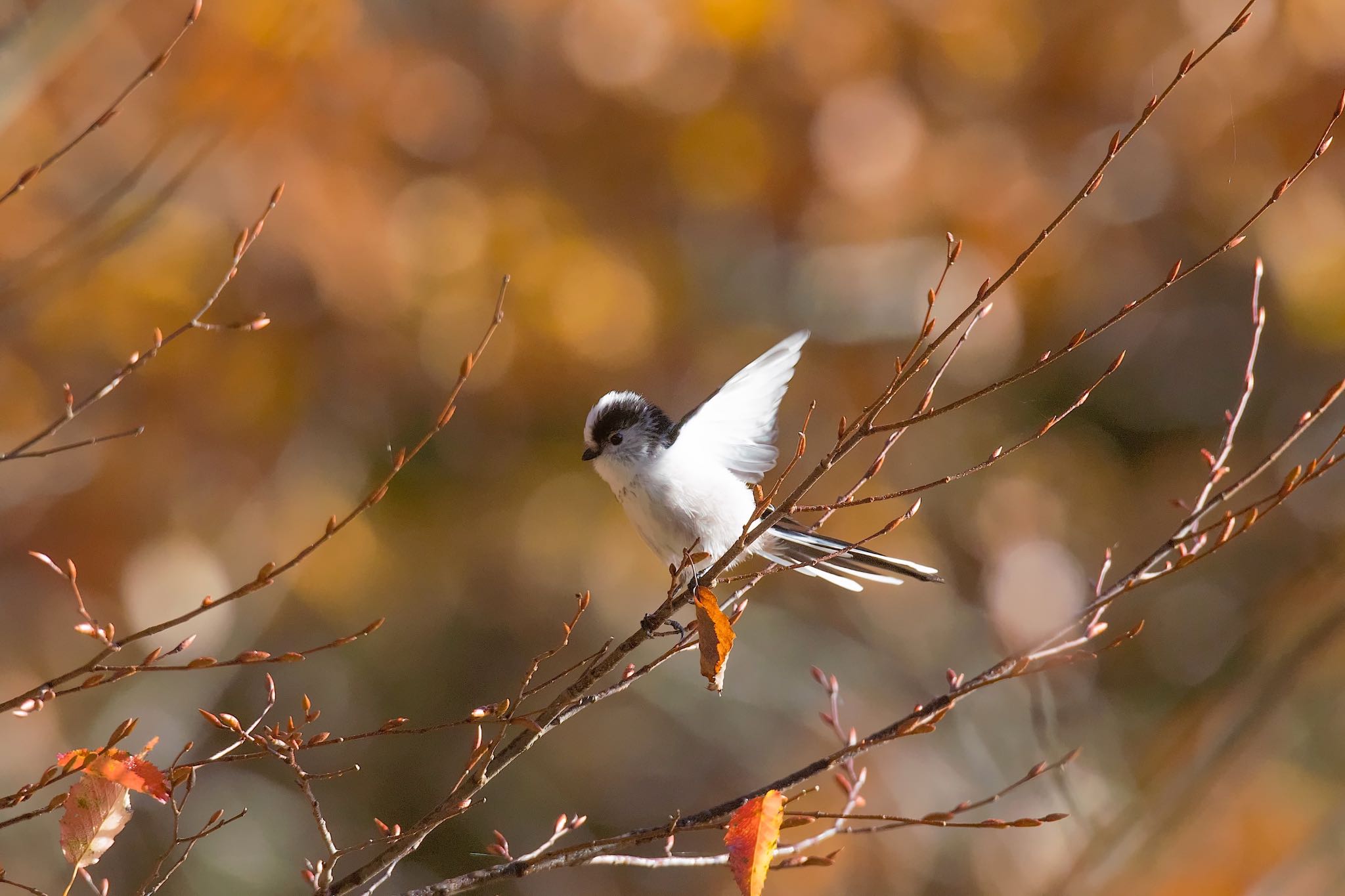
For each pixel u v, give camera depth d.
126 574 11.36
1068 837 11.05
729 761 14.20
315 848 12.92
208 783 12.65
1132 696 13.92
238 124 10.37
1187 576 14.73
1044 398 15.41
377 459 13.36
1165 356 15.92
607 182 13.05
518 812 13.80
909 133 12.57
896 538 13.66
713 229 13.95
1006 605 13.84
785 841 12.46
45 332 10.78
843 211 12.73
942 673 14.23
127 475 11.44
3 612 11.09
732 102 12.44
